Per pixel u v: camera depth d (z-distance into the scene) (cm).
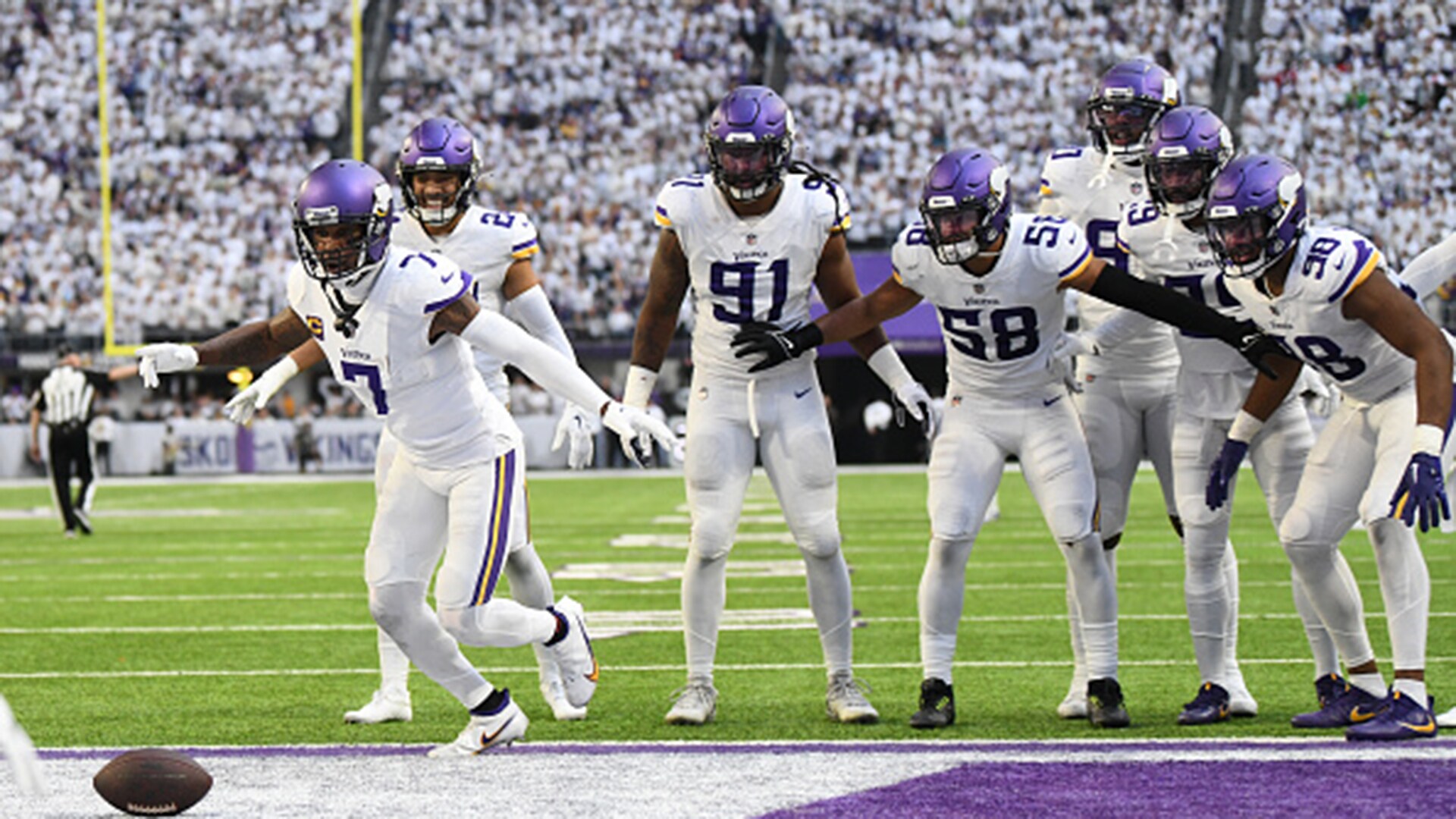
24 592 3012
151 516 4997
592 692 1581
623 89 7881
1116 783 1338
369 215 1356
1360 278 1463
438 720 1727
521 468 1509
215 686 1955
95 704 1830
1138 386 1797
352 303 1397
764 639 2320
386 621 1462
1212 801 1267
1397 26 7388
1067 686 1889
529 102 7894
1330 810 1231
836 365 7444
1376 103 7331
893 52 7769
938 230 1555
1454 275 1647
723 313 1709
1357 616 1596
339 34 7956
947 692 1644
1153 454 1834
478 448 1457
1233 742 1507
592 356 7312
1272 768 1384
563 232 7556
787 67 7831
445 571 1455
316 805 1286
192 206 7800
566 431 1634
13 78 7956
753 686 1919
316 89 7925
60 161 7881
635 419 1386
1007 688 1877
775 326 1703
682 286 1744
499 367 1816
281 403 7694
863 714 1666
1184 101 7519
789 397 1712
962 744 1520
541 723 1706
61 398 4234
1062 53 7656
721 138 1608
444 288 1398
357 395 1462
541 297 1795
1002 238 1590
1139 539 3803
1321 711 1600
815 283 1753
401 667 1727
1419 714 1512
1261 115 7381
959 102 7662
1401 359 1531
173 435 7388
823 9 7831
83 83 7962
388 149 7900
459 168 1698
